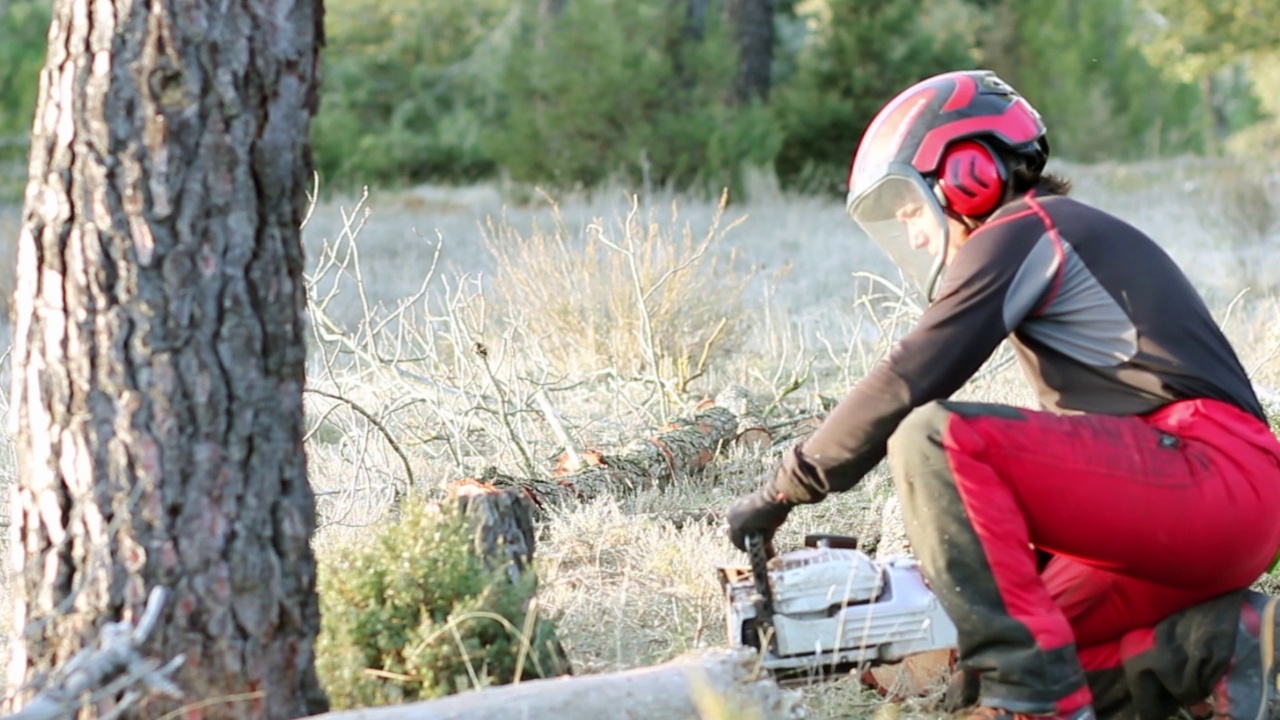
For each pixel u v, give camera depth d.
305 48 4.50
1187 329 4.92
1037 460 4.77
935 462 4.78
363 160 35.84
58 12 4.43
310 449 10.05
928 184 5.16
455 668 5.10
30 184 4.48
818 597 5.23
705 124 29.77
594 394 11.61
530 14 41.69
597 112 29.73
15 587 4.65
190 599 4.46
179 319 4.38
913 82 32.12
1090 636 5.28
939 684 5.56
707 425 9.53
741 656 4.72
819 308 16.17
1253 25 29.25
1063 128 43.31
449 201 31.09
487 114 41.66
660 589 6.81
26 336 4.53
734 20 33.38
